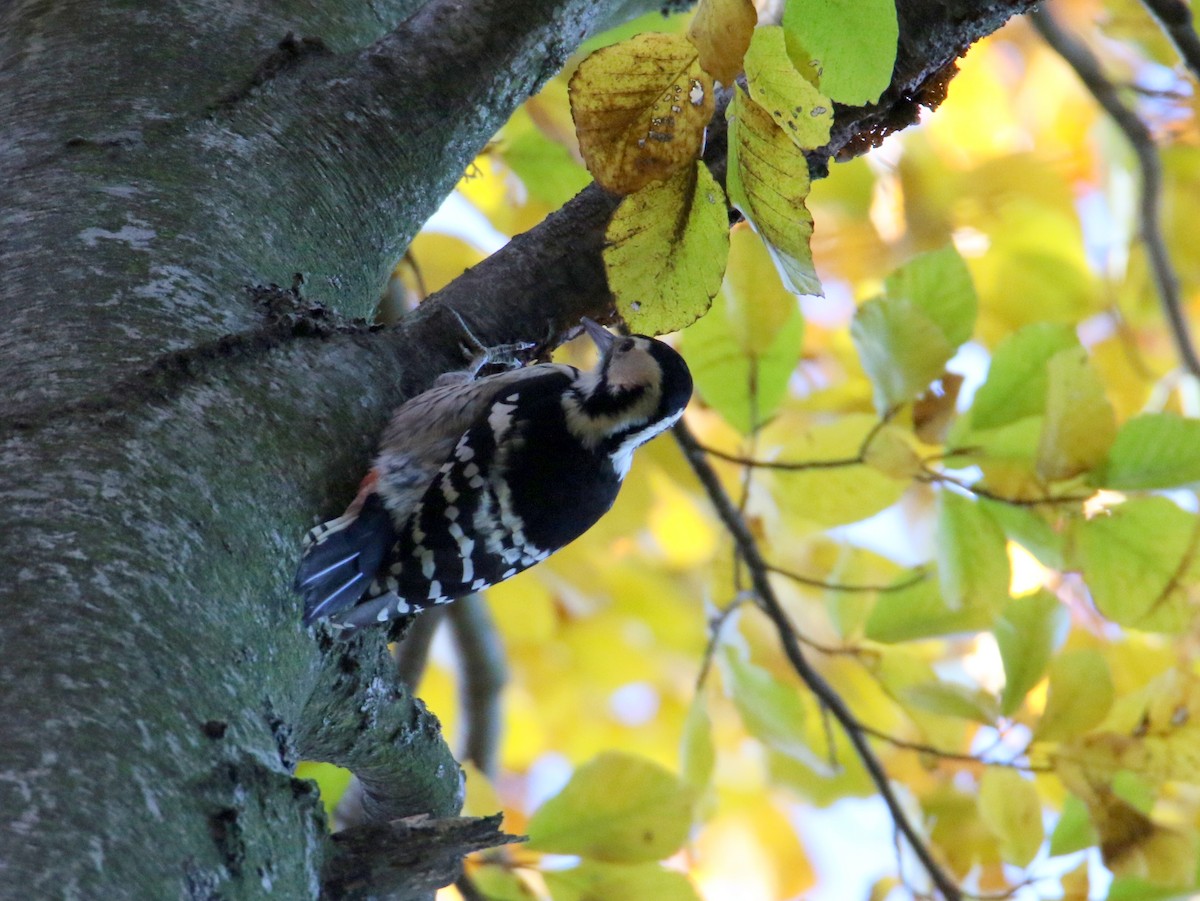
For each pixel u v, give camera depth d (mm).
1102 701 9180
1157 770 9000
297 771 8562
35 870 4148
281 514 5977
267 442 6109
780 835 16734
